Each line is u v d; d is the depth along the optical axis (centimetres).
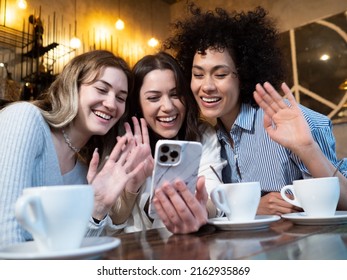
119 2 366
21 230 64
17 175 75
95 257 41
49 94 106
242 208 63
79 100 101
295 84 294
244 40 121
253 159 118
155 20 408
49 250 39
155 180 60
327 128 108
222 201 64
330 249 42
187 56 132
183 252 44
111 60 105
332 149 107
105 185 76
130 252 45
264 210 98
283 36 307
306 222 64
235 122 119
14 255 35
